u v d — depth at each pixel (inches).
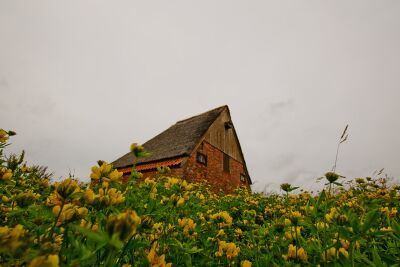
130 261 61.9
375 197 124.2
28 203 63.6
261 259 83.0
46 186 95.1
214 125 678.5
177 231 92.9
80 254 40.0
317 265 61.5
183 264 71.2
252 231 109.7
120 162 673.0
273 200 232.5
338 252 58.5
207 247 92.5
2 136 89.6
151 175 530.6
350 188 140.9
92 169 67.6
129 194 86.7
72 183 48.7
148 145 742.5
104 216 54.1
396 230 56.3
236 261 85.4
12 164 82.8
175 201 91.5
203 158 593.0
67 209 48.2
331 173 78.9
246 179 789.9
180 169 511.5
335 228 66.5
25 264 31.7
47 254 31.9
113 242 30.6
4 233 30.0
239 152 784.9
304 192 172.7
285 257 69.9
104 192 58.1
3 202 76.4
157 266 51.5
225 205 219.0
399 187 130.6
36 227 58.2
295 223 76.1
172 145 624.4
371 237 72.7
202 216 127.6
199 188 261.4
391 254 68.7
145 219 60.7
